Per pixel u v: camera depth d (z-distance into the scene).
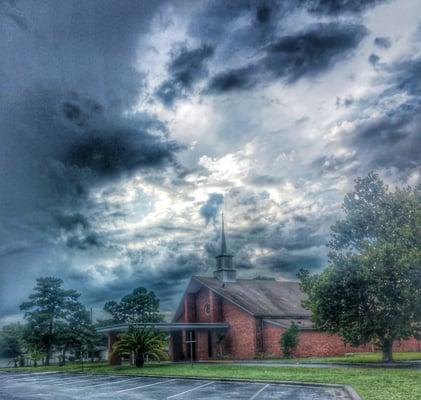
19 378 32.16
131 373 28.45
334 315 27.72
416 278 25.34
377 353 41.28
